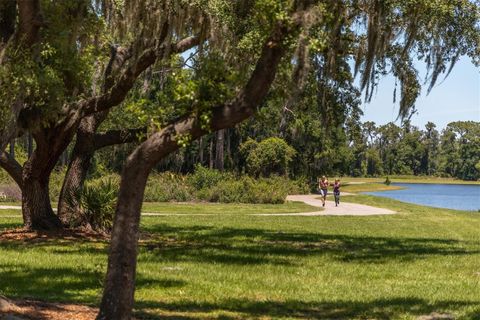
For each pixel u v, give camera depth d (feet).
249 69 51.06
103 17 56.80
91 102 63.10
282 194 152.46
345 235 79.15
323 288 41.70
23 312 28.58
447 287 42.96
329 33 43.32
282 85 33.71
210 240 69.41
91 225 70.18
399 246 68.23
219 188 151.94
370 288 42.14
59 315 28.73
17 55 40.93
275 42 23.97
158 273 45.21
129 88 61.41
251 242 68.59
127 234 24.76
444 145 547.90
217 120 24.41
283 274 47.06
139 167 24.75
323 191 143.74
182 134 24.26
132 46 60.08
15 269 44.34
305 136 205.05
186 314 32.09
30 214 68.18
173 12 53.62
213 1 52.80
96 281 40.16
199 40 56.08
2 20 42.22
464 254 61.46
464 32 57.88
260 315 32.83
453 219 114.11
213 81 24.84
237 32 52.70
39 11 41.09
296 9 24.50
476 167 507.71
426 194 297.53
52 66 49.78
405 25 55.67
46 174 67.77
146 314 31.27
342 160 242.17
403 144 544.21
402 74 60.44
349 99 64.03
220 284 41.60
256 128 213.25
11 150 89.25
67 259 50.24
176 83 24.67
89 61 57.31
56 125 63.67
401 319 32.53
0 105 40.37
